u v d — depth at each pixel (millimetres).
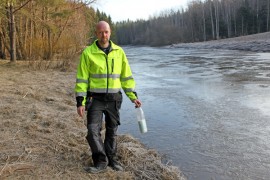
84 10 30156
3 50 24625
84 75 4418
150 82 15562
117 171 4734
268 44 39062
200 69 20266
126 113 9188
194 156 5812
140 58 35250
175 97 11320
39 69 17609
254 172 5121
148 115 8922
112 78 4469
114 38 109375
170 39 90250
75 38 24719
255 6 74312
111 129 4730
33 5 20938
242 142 6457
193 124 7852
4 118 7008
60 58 20516
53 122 6910
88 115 4566
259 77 15242
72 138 6023
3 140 5617
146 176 4715
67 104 9383
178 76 17297
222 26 77438
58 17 23500
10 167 4559
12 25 18672
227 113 8734
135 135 7109
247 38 54375
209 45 52969
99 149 4539
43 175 4441
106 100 4500
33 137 5891
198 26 85188
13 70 16359
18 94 9805
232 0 79562
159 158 5625
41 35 22875
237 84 13492
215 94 11500
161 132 7293
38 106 8336
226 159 5645
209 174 5090
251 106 9391
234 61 24672
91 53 4410
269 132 7004
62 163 4867
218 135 6938
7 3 17516
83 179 4410
